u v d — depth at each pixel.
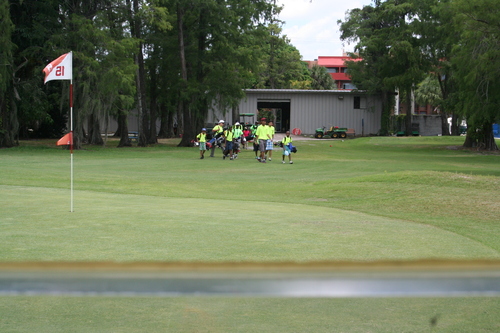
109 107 35.69
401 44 53.69
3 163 23.52
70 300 4.14
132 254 5.42
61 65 12.28
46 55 34.44
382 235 7.39
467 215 10.50
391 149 45.06
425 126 66.94
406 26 55.44
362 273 1.05
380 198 12.95
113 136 63.28
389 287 1.05
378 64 61.16
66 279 1.04
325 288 1.04
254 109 65.88
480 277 1.04
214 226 7.68
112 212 9.19
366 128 66.38
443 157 34.97
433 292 1.01
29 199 11.23
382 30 58.09
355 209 11.66
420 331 3.57
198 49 42.59
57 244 6.00
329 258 5.39
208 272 1.08
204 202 12.11
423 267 1.05
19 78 35.78
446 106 46.00
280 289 1.02
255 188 16.11
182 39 41.09
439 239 7.20
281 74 81.38
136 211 9.43
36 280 1.04
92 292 1.03
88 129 47.53
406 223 9.16
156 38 42.97
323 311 3.98
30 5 35.25
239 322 3.65
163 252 5.57
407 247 6.41
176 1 39.03
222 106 43.16
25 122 45.22
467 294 1.03
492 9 27.05
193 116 43.69
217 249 5.83
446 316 3.92
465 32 28.59
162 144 46.69
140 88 42.38
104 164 24.72
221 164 25.73
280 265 1.08
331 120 66.25
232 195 14.30
